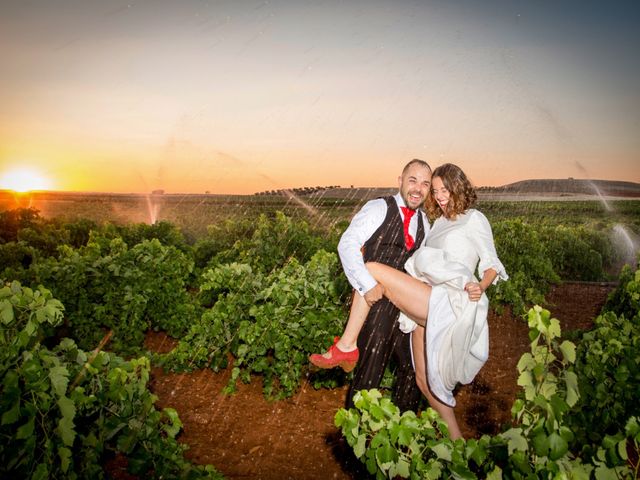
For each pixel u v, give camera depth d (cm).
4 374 257
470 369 320
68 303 580
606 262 1586
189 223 1942
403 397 359
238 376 495
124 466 337
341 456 361
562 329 725
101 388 292
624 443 193
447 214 341
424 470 200
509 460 194
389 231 347
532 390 220
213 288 595
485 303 323
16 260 896
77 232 1306
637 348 346
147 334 658
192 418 419
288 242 967
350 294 516
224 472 340
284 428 403
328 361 335
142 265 625
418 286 322
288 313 461
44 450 256
